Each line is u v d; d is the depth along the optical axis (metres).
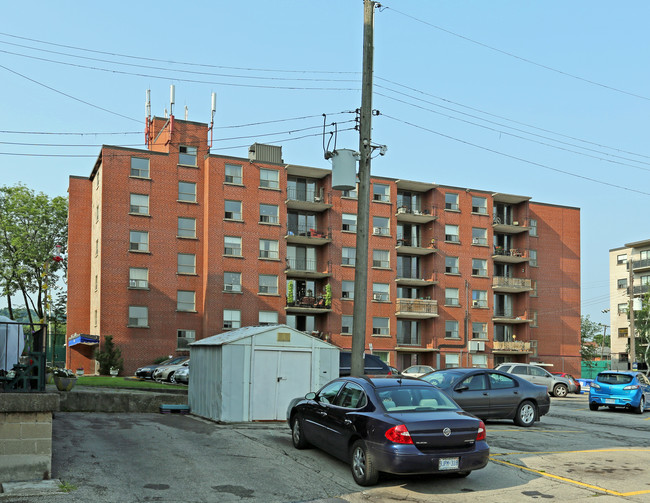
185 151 50.12
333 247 53.41
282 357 17.47
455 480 10.73
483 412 17.48
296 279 53.59
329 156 16.12
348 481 10.50
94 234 50.75
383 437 9.81
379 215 56.09
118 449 12.23
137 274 47.31
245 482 10.23
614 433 17.33
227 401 16.61
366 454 10.05
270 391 17.19
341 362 23.84
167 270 48.25
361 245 15.67
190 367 19.12
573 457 13.05
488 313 59.38
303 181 54.62
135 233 47.62
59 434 13.59
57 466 10.61
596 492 10.17
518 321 60.66
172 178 49.31
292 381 17.52
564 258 65.38
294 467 11.31
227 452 12.36
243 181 50.84
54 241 58.88
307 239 52.59
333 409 11.45
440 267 57.72
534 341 62.41
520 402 17.97
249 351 17.05
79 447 12.26
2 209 56.91
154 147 54.97
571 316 64.75
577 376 63.91
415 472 9.60
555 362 63.16
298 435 12.88
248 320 49.47
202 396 17.91
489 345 58.97
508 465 12.01
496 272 62.28
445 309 57.47
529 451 13.62
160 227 48.41
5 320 12.05
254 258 50.34
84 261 52.53
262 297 50.16
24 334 12.08
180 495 9.38
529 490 10.20
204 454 12.09
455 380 17.55
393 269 55.97
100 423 15.52
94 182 52.16
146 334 46.91
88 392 18.78
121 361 43.84
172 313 48.00
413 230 58.91
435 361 56.28
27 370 9.90
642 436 16.98
